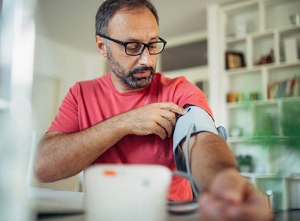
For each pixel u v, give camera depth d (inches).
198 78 153.4
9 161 13.8
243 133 119.2
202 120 22.4
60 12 127.4
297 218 14.4
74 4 121.0
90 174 11.9
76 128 33.7
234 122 128.3
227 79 132.3
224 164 14.5
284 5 125.9
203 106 25.6
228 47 137.1
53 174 27.7
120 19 29.0
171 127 26.4
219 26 133.9
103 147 27.2
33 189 26.6
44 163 27.7
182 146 21.8
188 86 30.6
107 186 11.6
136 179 11.5
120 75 30.5
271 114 76.0
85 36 154.4
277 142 56.9
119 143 30.5
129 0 29.5
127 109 32.3
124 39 28.8
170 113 26.2
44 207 15.0
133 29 28.5
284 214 15.4
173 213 13.9
